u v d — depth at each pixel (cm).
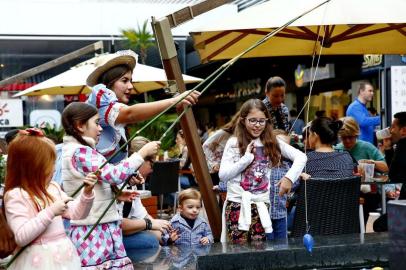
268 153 468
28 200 308
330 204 485
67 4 1639
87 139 362
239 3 1573
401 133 668
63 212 306
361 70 1325
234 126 533
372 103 1322
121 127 399
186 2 1661
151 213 745
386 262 407
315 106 1650
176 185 932
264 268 390
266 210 464
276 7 535
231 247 409
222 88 2403
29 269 304
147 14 1677
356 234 447
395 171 609
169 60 461
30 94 1066
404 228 284
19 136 314
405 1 529
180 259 394
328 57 1383
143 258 404
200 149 483
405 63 1112
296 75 1670
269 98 673
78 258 323
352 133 703
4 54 1659
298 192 512
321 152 534
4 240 307
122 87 400
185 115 471
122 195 369
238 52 633
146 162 434
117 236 370
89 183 320
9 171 312
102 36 1656
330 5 511
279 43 644
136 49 1677
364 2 518
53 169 320
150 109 363
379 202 750
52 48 1680
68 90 1060
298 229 489
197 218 518
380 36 642
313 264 398
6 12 1602
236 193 468
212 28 524
